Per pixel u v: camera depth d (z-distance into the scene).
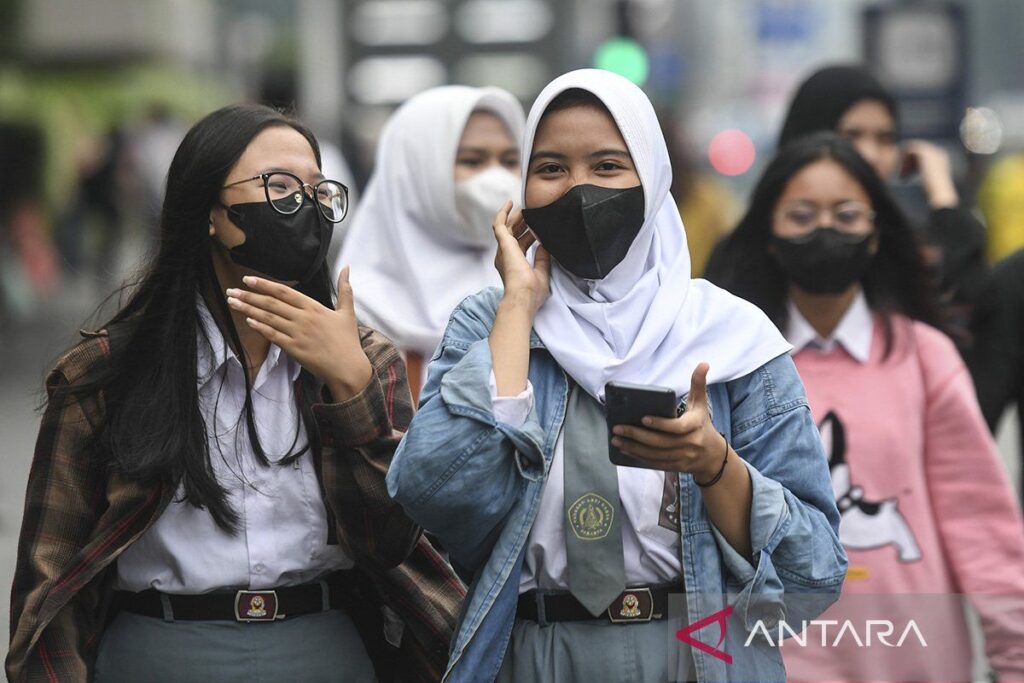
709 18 94.88
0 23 72.75
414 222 16.25
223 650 10.57
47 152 63.56
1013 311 15.93
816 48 88.88
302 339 10.38
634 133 10.08
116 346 10.73
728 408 10.27
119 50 91.81
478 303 10.55
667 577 10.07
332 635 10.86
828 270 13.80
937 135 34.00
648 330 10.08
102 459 10.61
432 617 11.15
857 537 13.48
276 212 10.64
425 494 9.62
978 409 14.42
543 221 10.17
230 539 10.61
